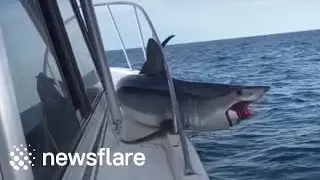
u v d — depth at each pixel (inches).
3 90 23.0
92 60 89.4
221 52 1381.6
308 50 1007.6
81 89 64.9
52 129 38.6
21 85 31.7
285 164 116.6
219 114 91.7
